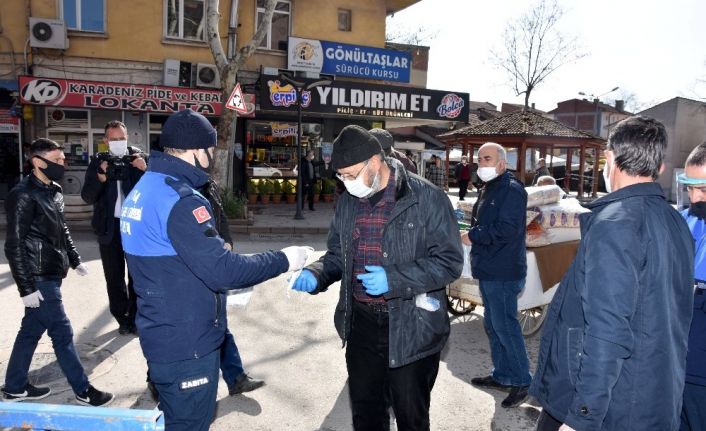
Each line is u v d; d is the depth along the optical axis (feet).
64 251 12.51
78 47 46.96
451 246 8.77
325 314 19.86
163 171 7.66
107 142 16.72
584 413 6.24
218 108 48.39
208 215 7.54
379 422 9.54
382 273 8.34
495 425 12.30
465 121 59.11
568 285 7.14
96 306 20.22
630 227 6.37
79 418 6.39
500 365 13.83
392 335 8.66
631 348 6.22
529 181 89.97
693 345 8.23
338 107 52.95
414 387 8.88
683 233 6.87
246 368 15.02
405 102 55.93
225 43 51.75
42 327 12.49
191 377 7.61
